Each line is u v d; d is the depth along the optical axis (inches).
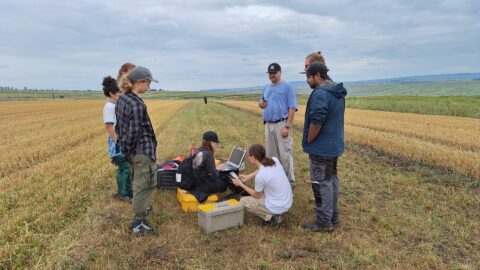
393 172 320.5
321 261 156.0
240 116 1055.6
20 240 167.2
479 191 259.9
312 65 179.0
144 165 176.1
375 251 162.4
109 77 215.0
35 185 265.1
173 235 180.4
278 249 166.7
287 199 194.2
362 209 219.8
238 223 192.9
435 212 214.8
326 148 177.8
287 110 249.9
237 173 261.1
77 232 179.3
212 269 148.6
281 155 257.3
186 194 218.8
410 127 684.1
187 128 693.9
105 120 214.8
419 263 153.4
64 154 399.2
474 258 158.6
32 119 907.4
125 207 223.0
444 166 341.1
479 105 1267.2
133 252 160.7
